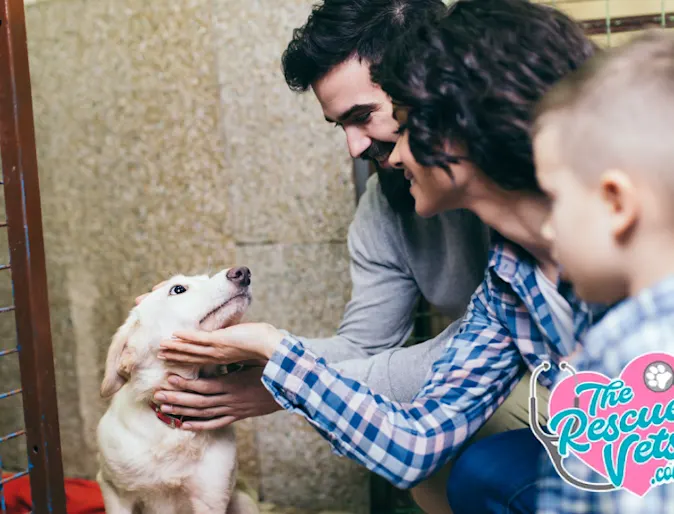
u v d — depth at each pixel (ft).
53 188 8.83
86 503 7.72
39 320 5.19
